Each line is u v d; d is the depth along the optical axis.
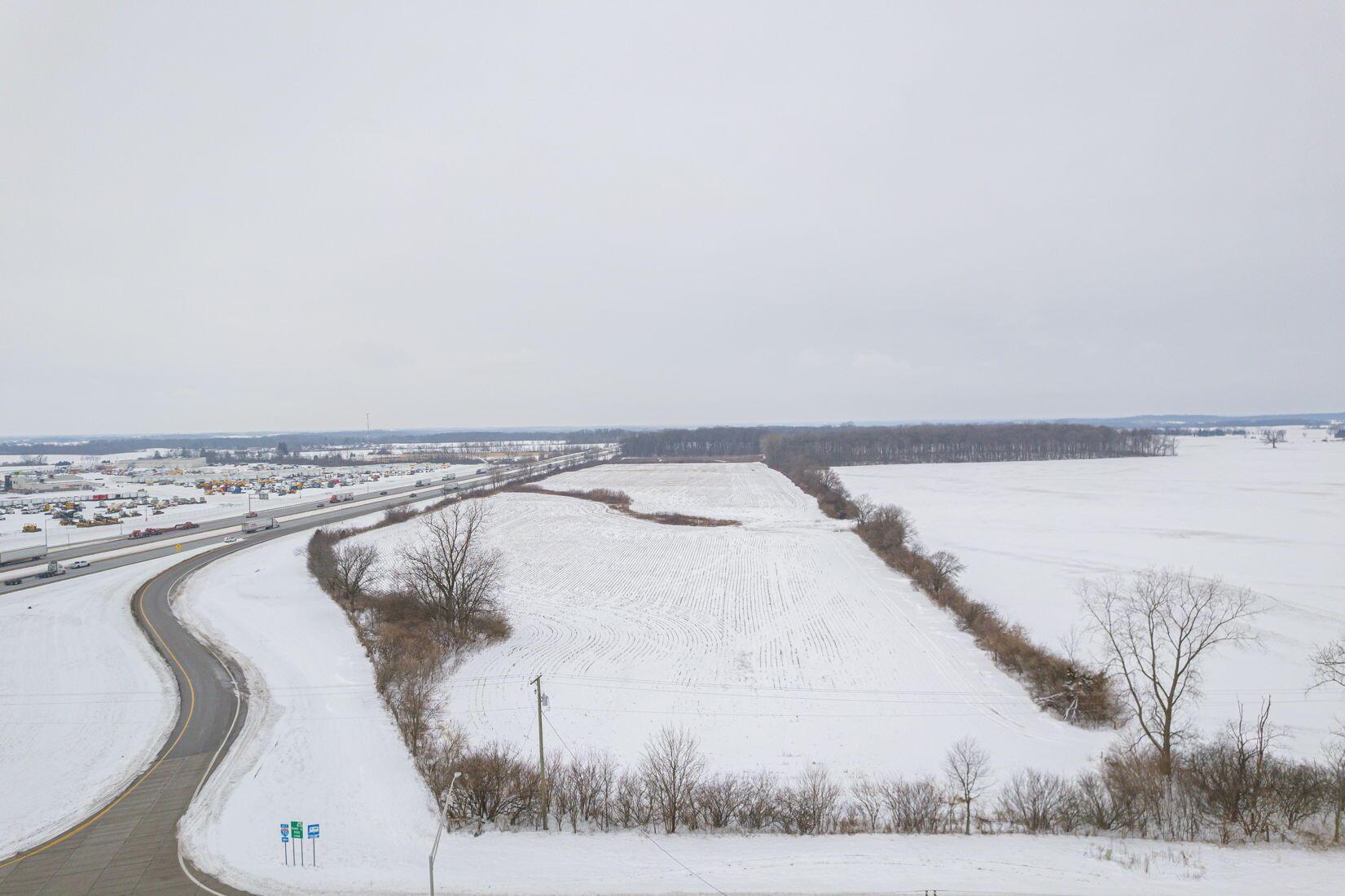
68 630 64.62
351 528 116.25
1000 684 54.62
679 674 57.38
